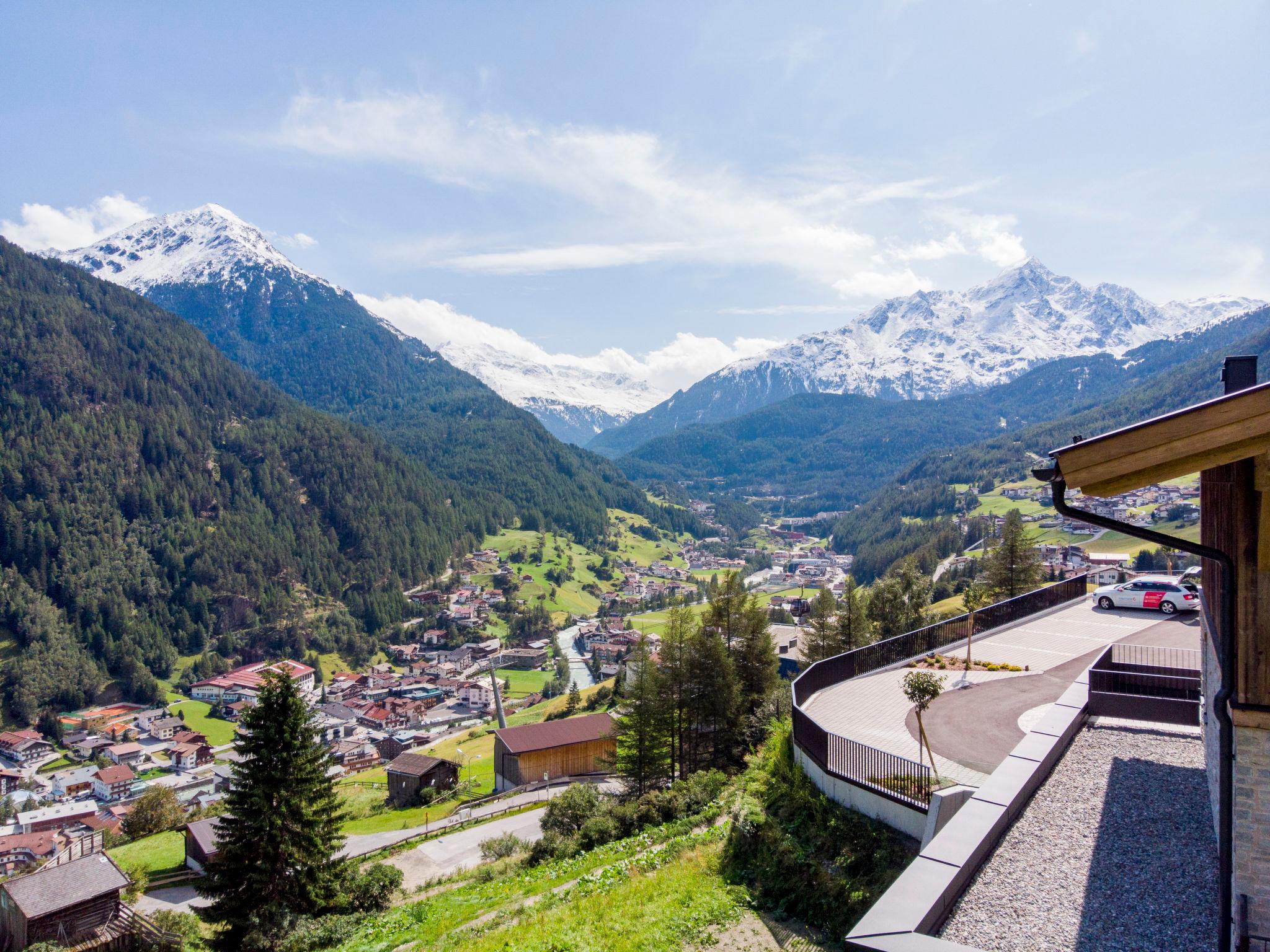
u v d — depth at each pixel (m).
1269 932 7.89
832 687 25.62
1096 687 18.88
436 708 159.62
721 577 47.75
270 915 27.84
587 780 56.88
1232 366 11.93
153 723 148.75
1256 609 7.85
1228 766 8.00
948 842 10.96
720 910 13.93
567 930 14.94
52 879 35.22
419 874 37.59
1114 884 10.28
